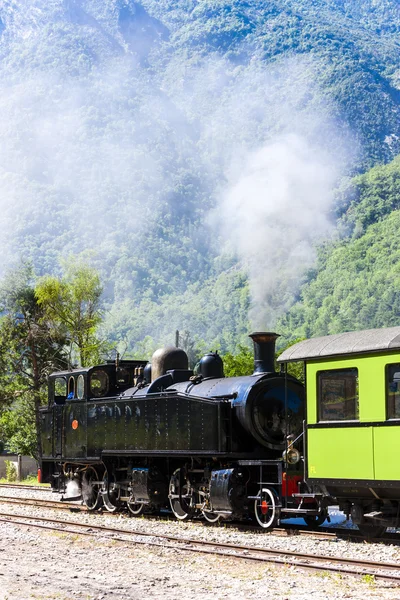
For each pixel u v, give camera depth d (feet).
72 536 47.52
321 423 44.60
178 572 34.45
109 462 64.44
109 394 68.08
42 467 73.82
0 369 142.20
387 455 40.32
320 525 51.37
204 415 53.52
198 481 55.52
